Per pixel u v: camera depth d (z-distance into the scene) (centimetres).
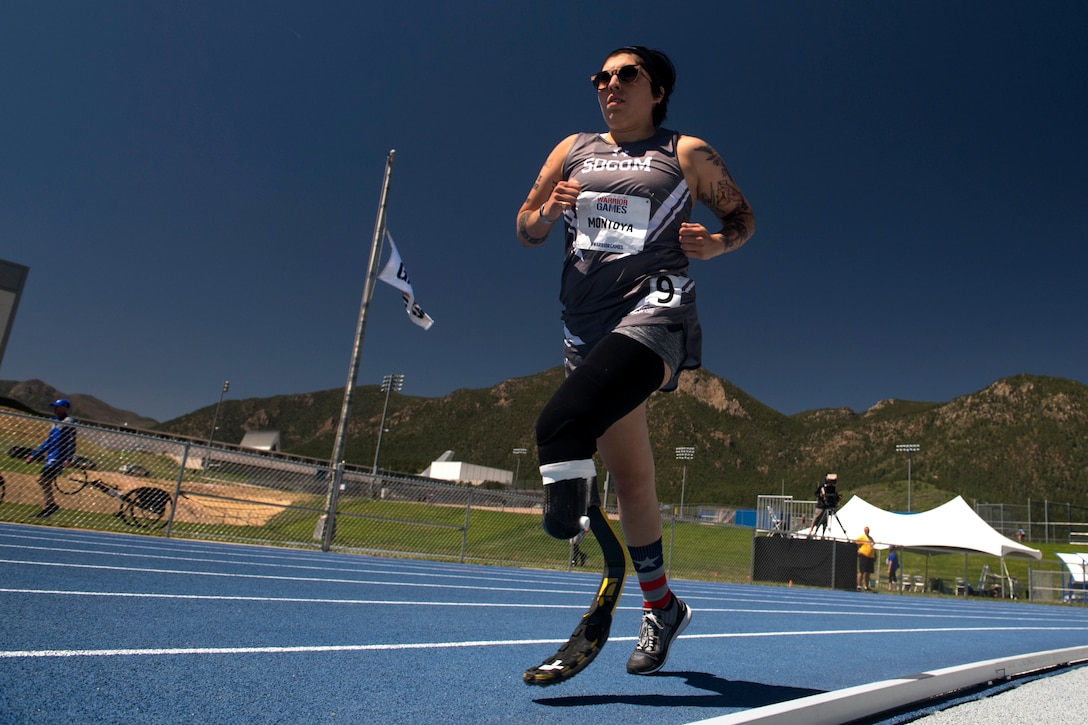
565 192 191
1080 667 344
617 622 432
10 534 663
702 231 183
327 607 384
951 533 2136
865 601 1131
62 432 935
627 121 208
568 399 162
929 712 209
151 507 1000
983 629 695
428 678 212
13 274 2220
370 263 1466
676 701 208
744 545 2044
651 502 210
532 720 172
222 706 159
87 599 313
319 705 169
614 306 191
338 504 1202
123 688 166
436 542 1418
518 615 434
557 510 156
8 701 145
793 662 329
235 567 585
